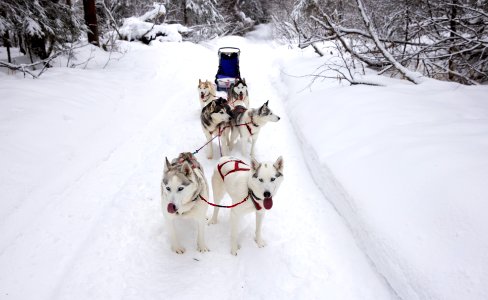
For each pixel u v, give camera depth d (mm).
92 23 12430
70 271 3293
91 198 4445
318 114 6492
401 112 5383
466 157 3596
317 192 4730
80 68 9648
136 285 3195
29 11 7590
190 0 22453
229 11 28297
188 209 3318
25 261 3338
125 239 3770
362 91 6707
